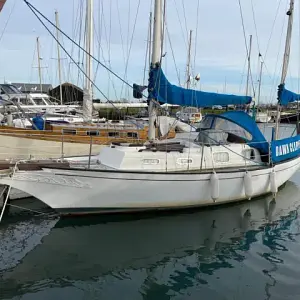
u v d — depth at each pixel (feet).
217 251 23.13
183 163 28.04
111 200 25.81
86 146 39.42
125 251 22.93
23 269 20.67
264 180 31.65
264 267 21.08
